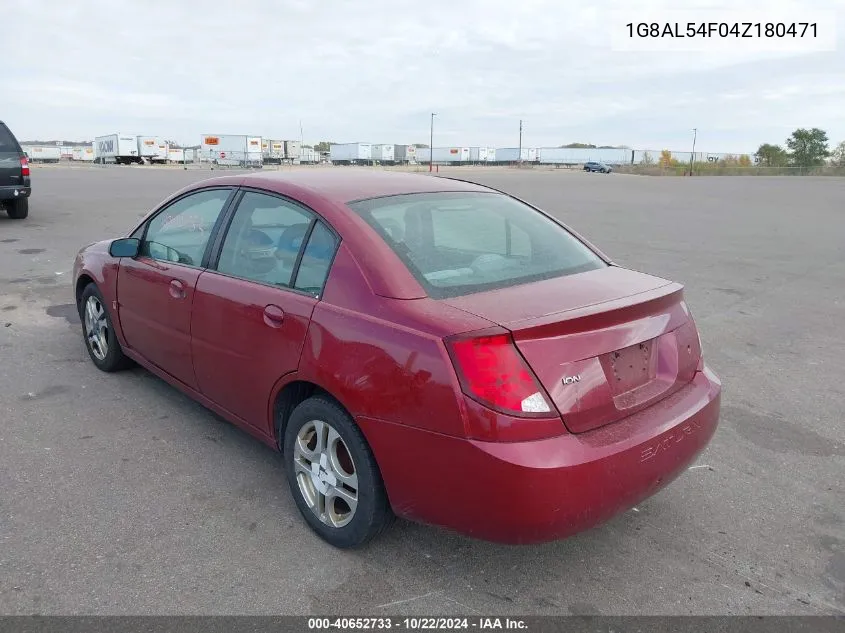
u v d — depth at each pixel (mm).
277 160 87500
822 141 106438
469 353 2504
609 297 2928
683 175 79438
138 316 4516
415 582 2938
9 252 10602
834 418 4781
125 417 4504
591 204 23453
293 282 3258
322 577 2951
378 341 2750
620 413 2754
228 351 3605
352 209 3229
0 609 2686
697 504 3635
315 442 3260
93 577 2896
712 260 11383
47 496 3523
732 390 5309
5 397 4801
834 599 2893
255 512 3430
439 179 4027
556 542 3262
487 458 2469
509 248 3406
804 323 7359
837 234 15227
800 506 3629
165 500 3518
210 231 3908
